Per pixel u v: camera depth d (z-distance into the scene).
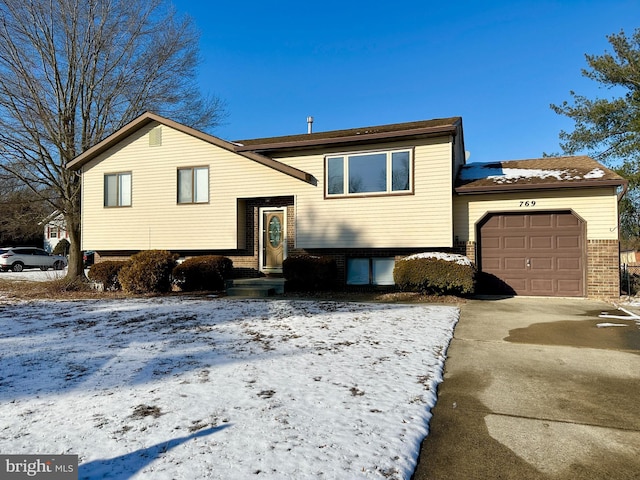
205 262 12.55
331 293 11.81
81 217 14.94
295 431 3.22
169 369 4.82
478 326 7.25
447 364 5.12
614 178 10.34
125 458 2.85
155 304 10.04
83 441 3.10
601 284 10.58
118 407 3.74
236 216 13.27
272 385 4.25
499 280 11.48
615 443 3.13
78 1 15.97
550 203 11.05
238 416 3.50
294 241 12.86
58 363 5.11
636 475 2.71
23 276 19.89
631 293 11.65
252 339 6.24
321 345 5.86
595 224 10.69
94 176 14.81
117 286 13.27
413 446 3.04
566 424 3.46
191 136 13.73
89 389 4.21
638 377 4.60
